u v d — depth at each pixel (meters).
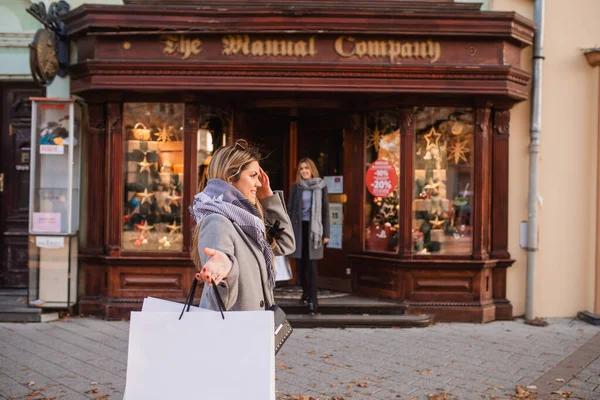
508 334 6.85
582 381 5.20
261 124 8.40
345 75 7.07
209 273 2.17
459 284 7.44
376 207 7.88
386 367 5.50
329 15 6.98
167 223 7.55
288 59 7.10
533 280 7.58
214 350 2.19
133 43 7.11
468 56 7.16
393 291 7.55
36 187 7.35
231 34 7.08
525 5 7.63
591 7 7.72
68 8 7.53
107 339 6.41
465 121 7.57
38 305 7.25
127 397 2.18
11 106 8.36
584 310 7.73
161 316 2.21
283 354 5.89
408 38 7.12
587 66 7.74
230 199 2.55
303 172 7.21
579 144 7.75
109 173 7.51
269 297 2.58
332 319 7.02
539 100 7.61
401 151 7.54
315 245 7.13
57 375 5.16
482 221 7.46
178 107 7.56
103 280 7.49
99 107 7.49
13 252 8.37
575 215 7.73
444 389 4.91
